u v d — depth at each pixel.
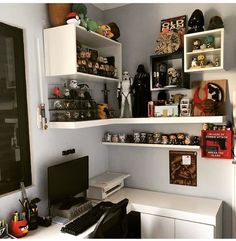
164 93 2.44
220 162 2.29
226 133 2.19
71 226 1.72
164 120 2.21
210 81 2.26
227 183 2.27
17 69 1.86
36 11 1.96
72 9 2.05
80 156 2.44
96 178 2.59
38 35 1.98
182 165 2.46
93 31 2.12
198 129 2.36
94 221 1.81
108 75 2.39
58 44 1.95
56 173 1.92
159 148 2.57
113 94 2.76
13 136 1.83
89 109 2.28
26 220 1.70
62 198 1.99
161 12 2.48
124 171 2.79
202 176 2.37
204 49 2.05
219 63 2.09
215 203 2.22
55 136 2.14
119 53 2.54
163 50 2.28
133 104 2.55
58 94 2.06
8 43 1.80
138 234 2.26
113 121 2.39
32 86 1.93
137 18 2.61
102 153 2.78
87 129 2.54
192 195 2.43
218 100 2.23
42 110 1.98
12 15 1.78
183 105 2.28
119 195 2.48
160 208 2.14
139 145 2.50
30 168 1.96
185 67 2.11
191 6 2.35
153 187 2.62
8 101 1.80
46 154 2.06
